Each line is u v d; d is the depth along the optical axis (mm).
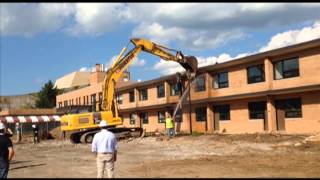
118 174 17750
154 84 55344
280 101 36875
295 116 35406
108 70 42188
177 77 45500
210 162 21391
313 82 33562
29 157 28438
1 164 15000
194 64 42906
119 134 41219
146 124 58031
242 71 40812
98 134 14375
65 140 50344
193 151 28422
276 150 27016
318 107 33281
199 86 46562
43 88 106938
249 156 24094
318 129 33219
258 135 35469
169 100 52000
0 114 82000
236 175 16312
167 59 42250
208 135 40062
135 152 28859
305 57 34281
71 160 25438
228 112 43062
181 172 17688
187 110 49188
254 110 39750
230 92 42219
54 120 66875
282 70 36594
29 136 64438
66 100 92062
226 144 31750
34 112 80062
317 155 23844
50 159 26562
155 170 18750
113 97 42125
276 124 37031
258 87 38781
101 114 41312
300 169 18359
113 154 14383
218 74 44312
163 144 34688
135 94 59281
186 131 48344
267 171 17688
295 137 32500
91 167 21391
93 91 76938
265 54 37219
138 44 42344
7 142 15141
